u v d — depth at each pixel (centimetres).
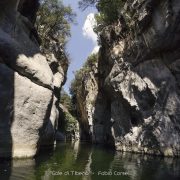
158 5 2988
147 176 1670
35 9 2944
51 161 2025
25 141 1934
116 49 3928
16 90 1911
